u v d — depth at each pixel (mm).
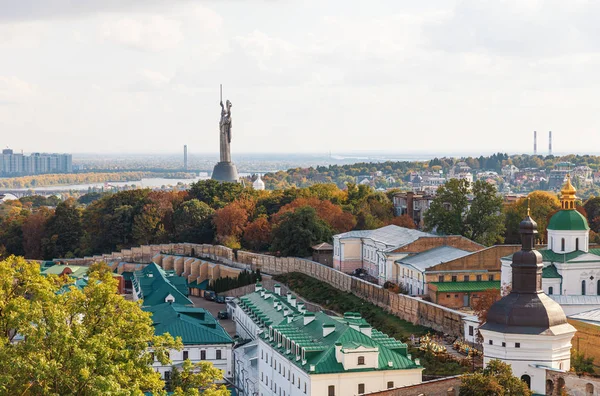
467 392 125750
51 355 119875
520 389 125625
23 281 133000
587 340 163625
